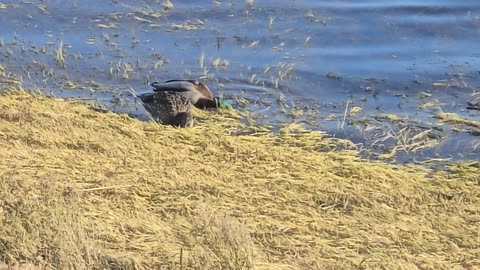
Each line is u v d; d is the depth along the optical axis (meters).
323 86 20.06
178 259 11.03
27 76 20.09
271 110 18.53
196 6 25.67
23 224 10.98
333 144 16.67
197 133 16.62
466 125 17.73
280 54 22.11
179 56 21.81
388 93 19.75
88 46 22.31
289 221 12.84
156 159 15.00
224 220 11.03
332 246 12.05
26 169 14.05
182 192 13.56
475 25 24.44
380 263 11.46
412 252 11.98
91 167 14.41
